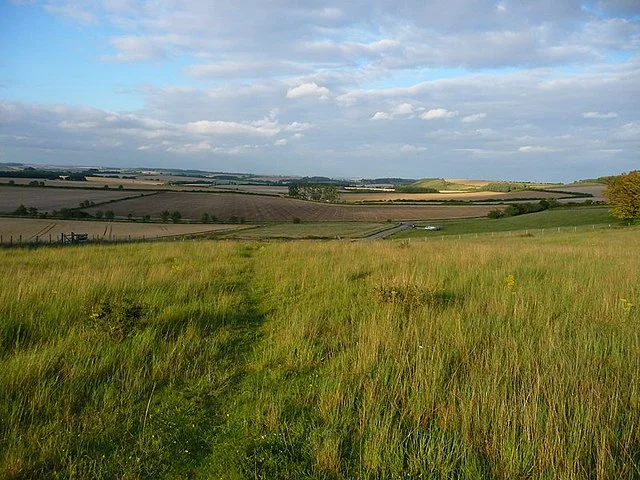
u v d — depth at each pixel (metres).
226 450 4.07
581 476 3.55
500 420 4.11
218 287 10.48
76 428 4.32
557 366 5.22
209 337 6.91
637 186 55.28
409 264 13.34
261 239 53.69
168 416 4.62
